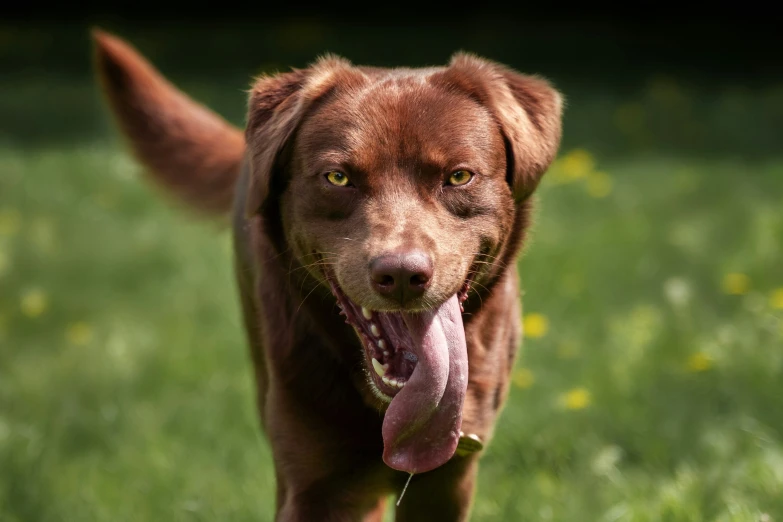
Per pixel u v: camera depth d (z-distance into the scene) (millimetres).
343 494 4555
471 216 4324
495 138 4453
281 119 4500
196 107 6680
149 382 7605
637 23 22750
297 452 4500
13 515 5836
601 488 5730
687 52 20703
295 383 4477
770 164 12641
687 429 6297
